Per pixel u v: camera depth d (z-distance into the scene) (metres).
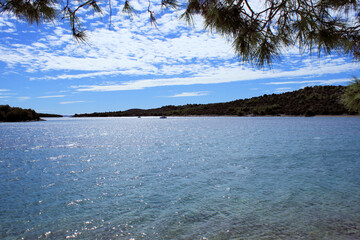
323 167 15.86
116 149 29.06
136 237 7.09
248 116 171.38
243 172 15.27
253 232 7.06
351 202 9.30
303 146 26.48
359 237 6.49
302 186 11.70
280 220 7.84
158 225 7.87
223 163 18.53
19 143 36.97
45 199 10.89
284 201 9.69
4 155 25.20
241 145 29.41
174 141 36.84
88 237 7.19
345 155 20.11
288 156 20.53
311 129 51.69
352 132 42.41
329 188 11.23
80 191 12.12
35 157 23.72
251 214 8.48
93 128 81.31
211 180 13.54
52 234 7.43
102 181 14.13
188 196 10.82
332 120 95.38
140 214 8.88
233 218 8.18
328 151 22.48
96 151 27.62
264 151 23.89
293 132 45.38
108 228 7.76
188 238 6.89
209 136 43.25
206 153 24.00
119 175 15.63
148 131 61.88
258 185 12.20
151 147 30.39
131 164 19.39
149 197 10.88
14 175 16.02
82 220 8.43
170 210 9.18
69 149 29.69
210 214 8.64
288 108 151.12
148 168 17.66
